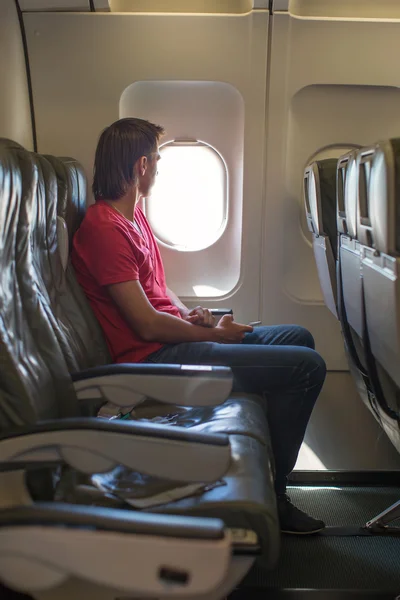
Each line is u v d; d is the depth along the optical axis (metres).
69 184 2.06
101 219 2.08
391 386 1.82
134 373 1.71
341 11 2.52
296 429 2.07
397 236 1.29
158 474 1.28
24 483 1.31
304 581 1.87
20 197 1.55
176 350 2.08
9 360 1.35
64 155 2.59
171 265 2.81
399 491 2.64
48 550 1.04
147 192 2.33
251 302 2.78
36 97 2.54
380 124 2.67
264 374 2.02
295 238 2.76
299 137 2.66
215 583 1.01
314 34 2.51
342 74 2.55
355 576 1.90
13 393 1.34
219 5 2.51
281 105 2.58
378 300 1.50
